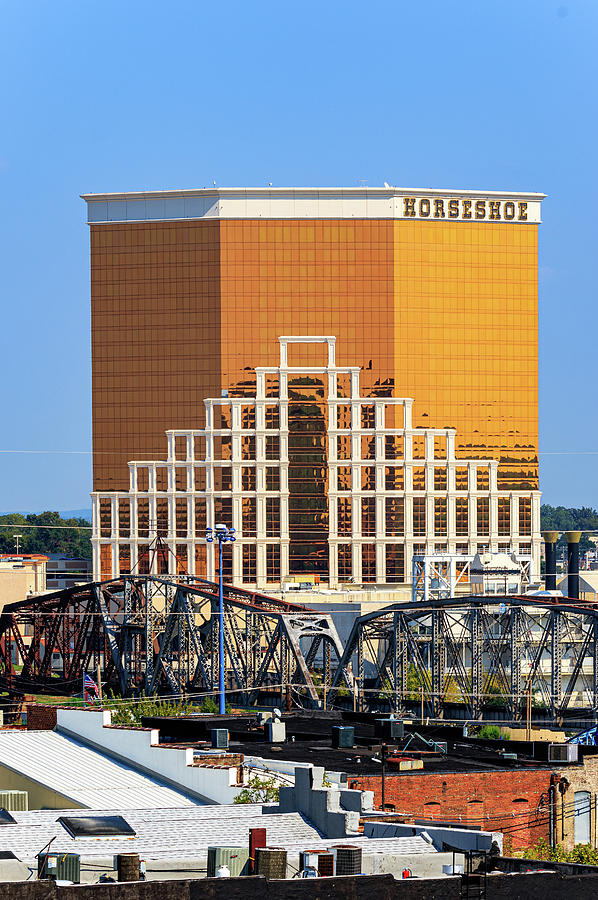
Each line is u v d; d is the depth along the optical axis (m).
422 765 151.00
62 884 81.38
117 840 102.75
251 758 150.62
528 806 148.12
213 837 105.50
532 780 148.75
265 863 91.56
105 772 148.62
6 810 115.31
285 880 84.62
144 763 149.12
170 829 107.56
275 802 126.00
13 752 154.38
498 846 102.62
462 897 90.06
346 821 108.19
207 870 93.81
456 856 98.50
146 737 149.62
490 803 146.38
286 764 147.25
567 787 149.62
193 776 143.00
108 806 136.50
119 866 89.88
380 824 107.69
